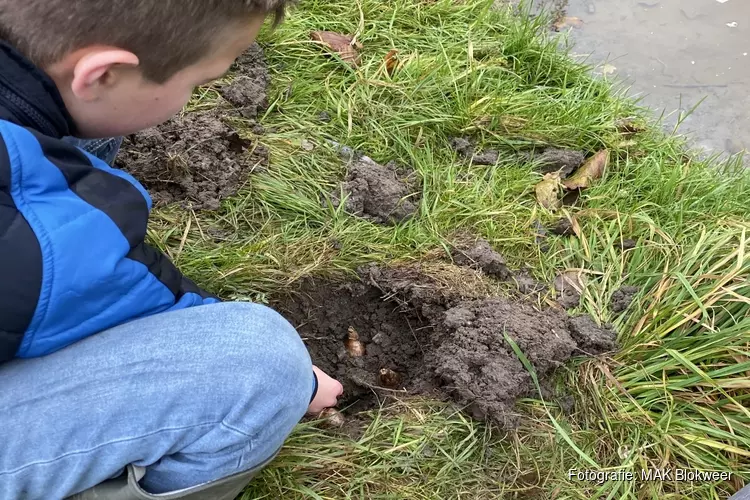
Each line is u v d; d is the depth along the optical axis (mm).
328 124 2064
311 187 1905
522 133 2158
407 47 2371
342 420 1551
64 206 986
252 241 1771
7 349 983
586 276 1818
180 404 1096
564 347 1619
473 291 1715
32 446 1040
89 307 1044
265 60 2186
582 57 2541
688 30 2695
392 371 1685
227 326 1152
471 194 1961
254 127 1994
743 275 1695
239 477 1202
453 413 1527
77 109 1062
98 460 1071
